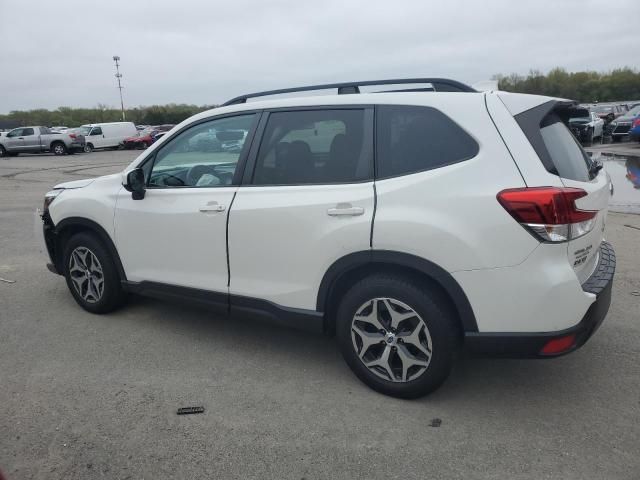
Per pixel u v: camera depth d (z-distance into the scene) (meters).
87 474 2.51
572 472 2.49
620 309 4.45
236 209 3.46
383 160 3.05
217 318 4.46
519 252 2.65
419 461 2.59
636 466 2.52
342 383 3.36
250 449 2.70
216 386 3.33
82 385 3.34
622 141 25.97
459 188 2.78
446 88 3.12
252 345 3.93
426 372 2.99
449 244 2.76
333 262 3.11
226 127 3.66
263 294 3.45
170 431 2.85
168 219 3.79
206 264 3.68
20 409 3.06
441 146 2.91
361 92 3.29
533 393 3.20
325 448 2.70
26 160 26.14
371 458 2.62
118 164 22.23
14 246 7.02
